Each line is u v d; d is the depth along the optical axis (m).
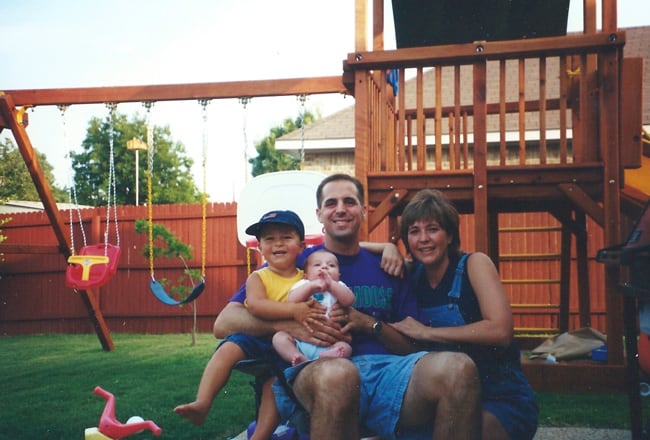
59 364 7.09
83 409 4.62
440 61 5.16
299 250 2.89
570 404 4.55
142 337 10.15
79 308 11.34
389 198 5.13
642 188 6.27
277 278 2.85
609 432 3.81
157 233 9.88
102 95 6.59
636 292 2.73
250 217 5.60
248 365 2.47
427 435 2.32
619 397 4.79
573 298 9.79
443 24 7.09
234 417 4.31
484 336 2.47
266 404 2.56
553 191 5.05
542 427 3.95
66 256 7.63
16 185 27.22
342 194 2.80
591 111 5.30
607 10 5.07
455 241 2.76
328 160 13.19
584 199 4.94
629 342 3.12
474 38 7.33
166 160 34.38
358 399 2.16
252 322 2.65
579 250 6.96
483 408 2.43
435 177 5.13
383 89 5.69
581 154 5.27
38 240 11.59
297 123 38.03
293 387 2.30
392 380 2.34
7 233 11.73
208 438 3.80
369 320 2.58
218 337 2.69
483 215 4.96
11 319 11.60
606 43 4.86
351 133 12.92
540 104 5.12
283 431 2.69
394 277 2.78
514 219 10.10
